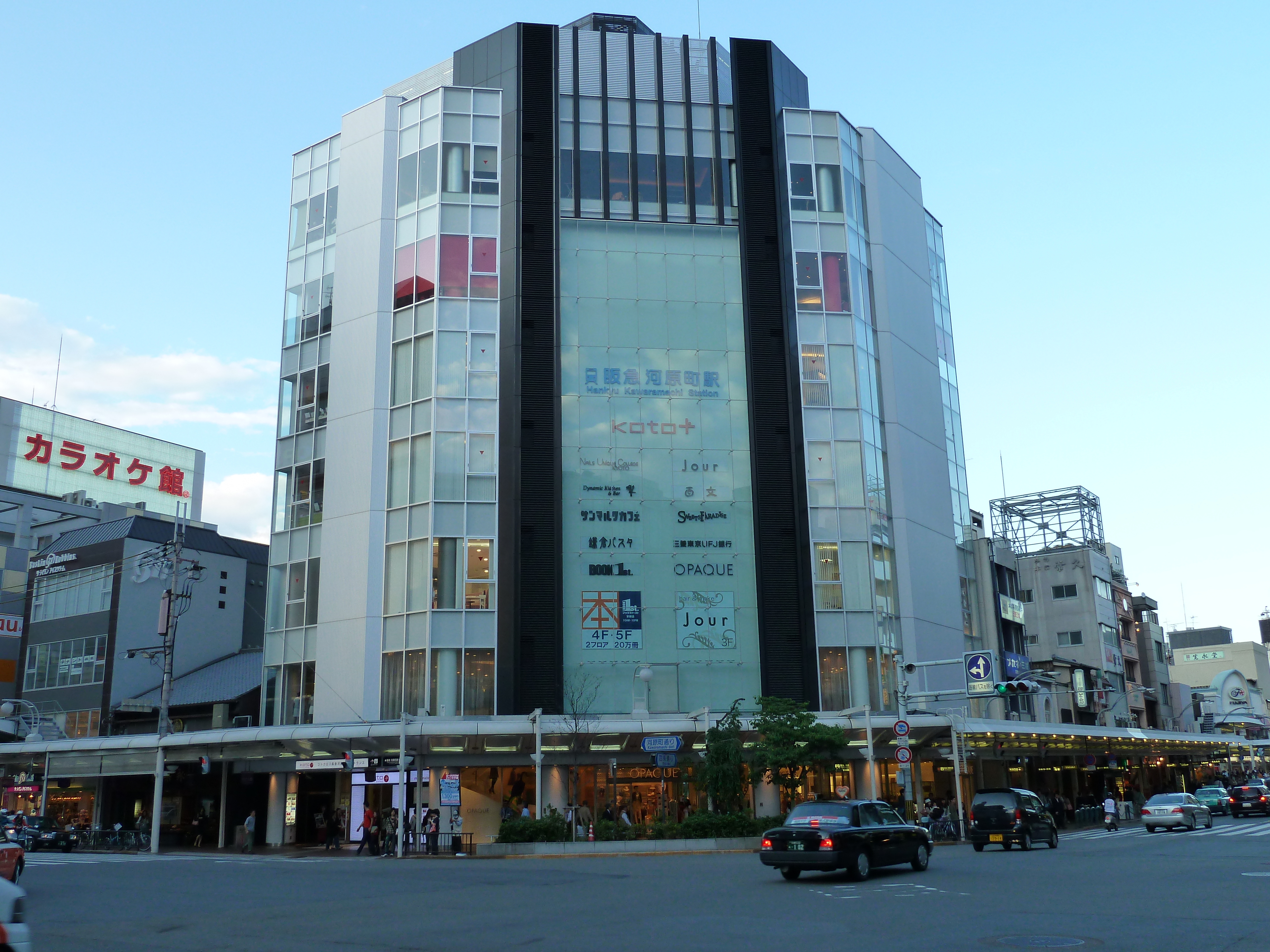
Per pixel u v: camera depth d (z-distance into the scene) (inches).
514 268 1920.5
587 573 1828.2
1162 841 1435.8
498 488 1844.2
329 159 2139.5
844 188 2080.5
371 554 1844.2
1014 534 3523.6
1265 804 2092.8
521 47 2030.0
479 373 1894.7
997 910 647.1
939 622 2030.0
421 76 2294.5
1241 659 5723.4
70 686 2347.4
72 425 4269.2
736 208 2028.8
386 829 1581.0
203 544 2501.2
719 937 553.3
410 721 1574.8
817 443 1932.8
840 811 930.1
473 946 542.3
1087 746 2239.2
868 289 2102.6
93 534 2495.1
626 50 2089.1
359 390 1950.1
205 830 2001.7
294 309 2096.5
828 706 1814.7
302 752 1734.7
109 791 2106.3
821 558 1881.2
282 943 567.8
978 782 2128.4
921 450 2114.9
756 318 1972.2
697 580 1854.1
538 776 1529.3
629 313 1953.7
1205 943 495.5
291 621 1914.4
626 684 1791.3
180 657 2385.6
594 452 1883.6
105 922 679.1
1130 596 3661.4
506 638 1760.6
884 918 622.2
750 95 2079.2
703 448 1915.6
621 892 830.5
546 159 1993.1
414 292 1951.3
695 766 1578.5
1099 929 551.8
